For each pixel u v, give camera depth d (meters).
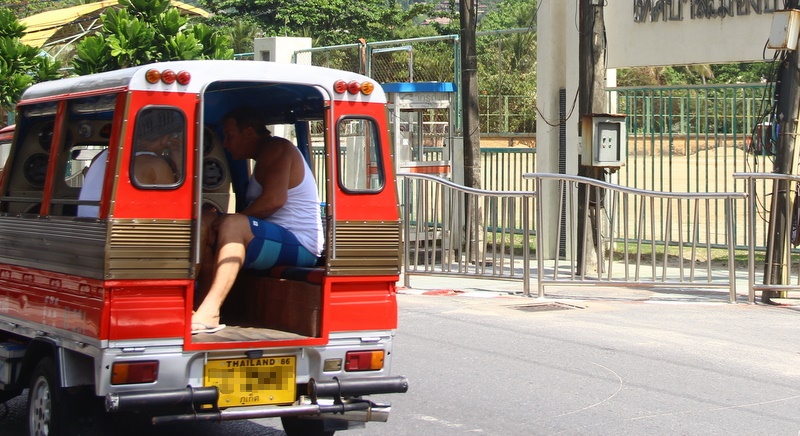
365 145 7.09
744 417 8.07
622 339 10.92
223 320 7.57
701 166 22.08
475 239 14.23
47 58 18.00
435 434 7.69
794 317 12.16
